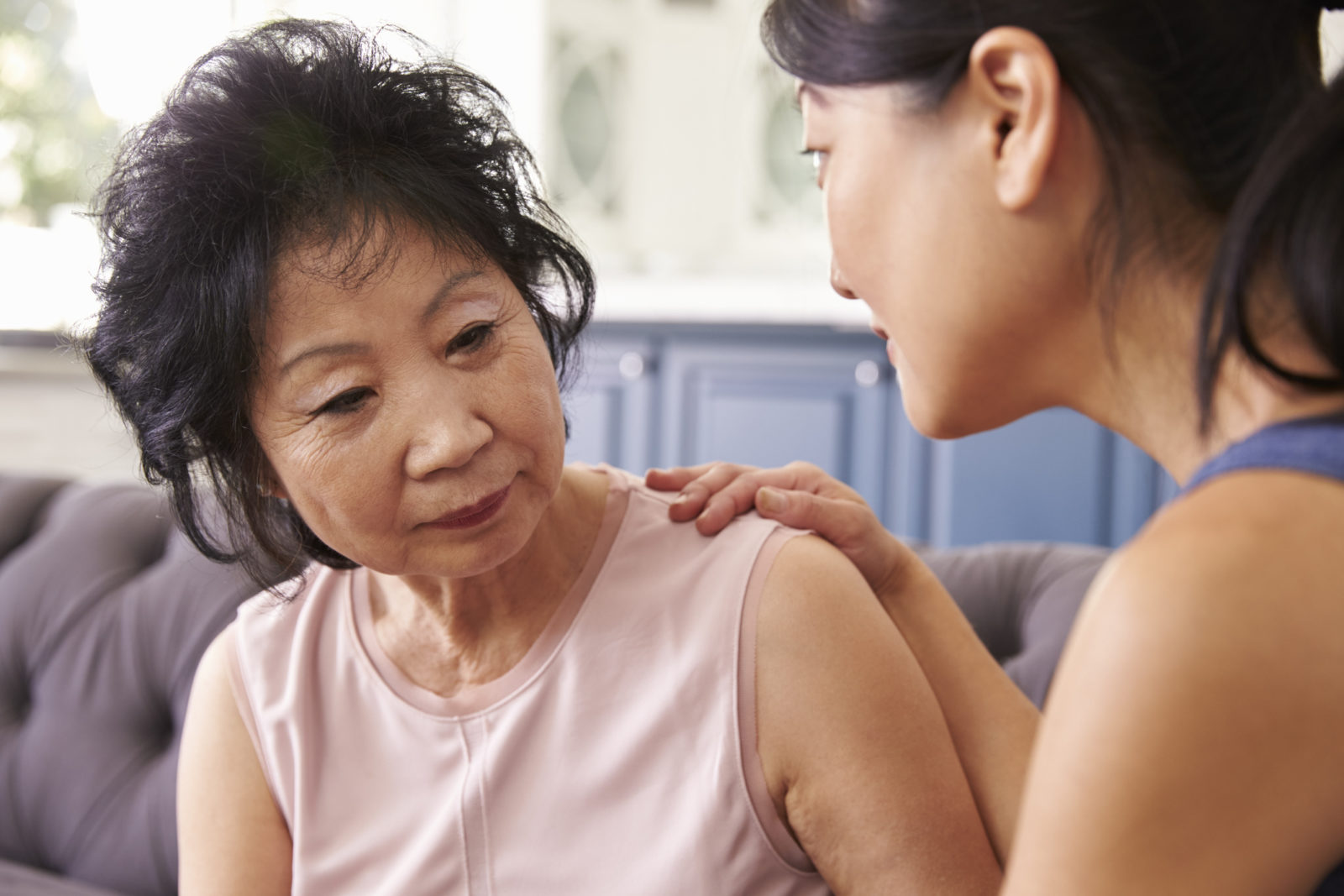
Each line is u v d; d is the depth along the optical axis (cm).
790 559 75
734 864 73
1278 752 39
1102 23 49
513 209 76
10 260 353
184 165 69
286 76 70
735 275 407
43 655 135
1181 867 40
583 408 342
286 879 86
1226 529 40
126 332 74
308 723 85
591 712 77
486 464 69
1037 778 44
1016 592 112
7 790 131
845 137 56
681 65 409
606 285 396
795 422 325
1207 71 50
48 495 155
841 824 71
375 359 68
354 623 86
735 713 72
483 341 70
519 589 80
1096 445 287
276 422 70
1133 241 50
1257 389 47
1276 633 39
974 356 55
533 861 76
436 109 72
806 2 56
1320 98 45
